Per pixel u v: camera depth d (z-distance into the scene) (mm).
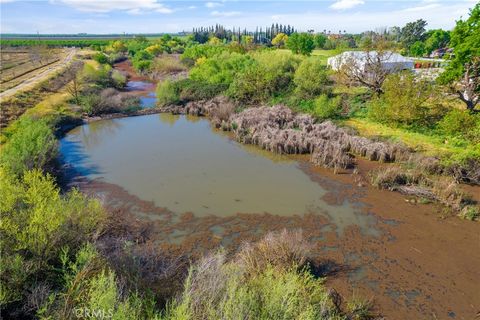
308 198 13453
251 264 8312
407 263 9492
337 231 11125
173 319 4477
